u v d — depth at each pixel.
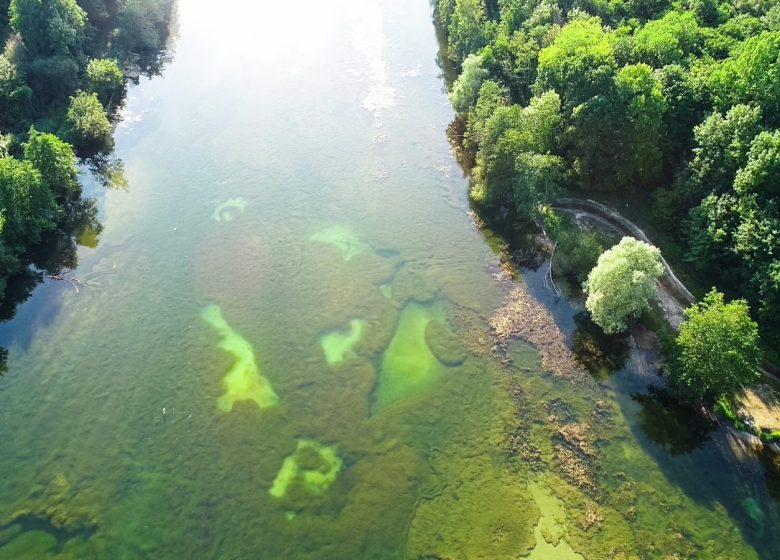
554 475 50.47
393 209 77.69
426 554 46.62
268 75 105.12
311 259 71.50
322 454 53.25
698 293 60.41
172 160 87.88
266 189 81.94
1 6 101.69
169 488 51.78
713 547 45.53
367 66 106.25
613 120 66.38
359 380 58.66
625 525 47.06
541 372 57.66
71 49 98.31
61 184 78.94
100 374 60.94
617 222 69.25
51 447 55.19
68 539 49.12
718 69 68.00
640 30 81.12
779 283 51.59
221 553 47.75
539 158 65.75
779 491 47.94
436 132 90.25
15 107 87.06
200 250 73.69
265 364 60.72
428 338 61.97
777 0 82.88
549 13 88.31
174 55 111.75
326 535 48.09
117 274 71.31
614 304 56.03
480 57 85.50
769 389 53.72
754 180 56.44
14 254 71.75
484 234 73.12
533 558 45.81
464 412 55.41
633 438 52.19
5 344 64.25
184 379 59.88
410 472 51.50
